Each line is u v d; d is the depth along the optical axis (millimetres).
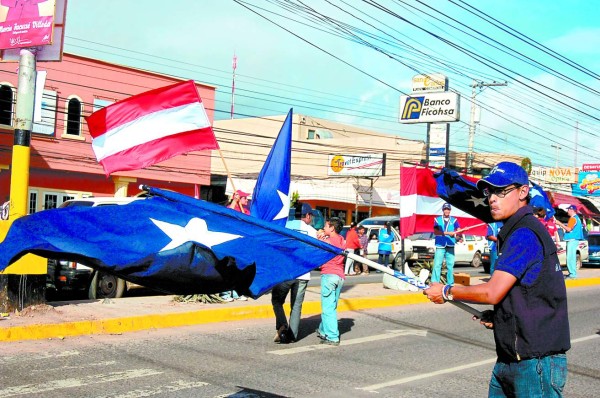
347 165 50625
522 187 4027
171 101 10602
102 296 13859
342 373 8125
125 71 34531
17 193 10344
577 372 8727
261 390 7207
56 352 8586
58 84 32312
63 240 3795
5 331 9023
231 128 63750
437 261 16156
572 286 20094
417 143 52438
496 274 3855
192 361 8414
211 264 3996
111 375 7570
